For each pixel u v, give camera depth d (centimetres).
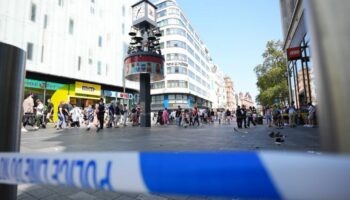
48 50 2025
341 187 33
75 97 2311
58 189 293
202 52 7319
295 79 1839
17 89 183
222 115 2797
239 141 720
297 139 745
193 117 2030
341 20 52
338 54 51
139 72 1395
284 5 1978
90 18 2481
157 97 5438
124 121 1736
